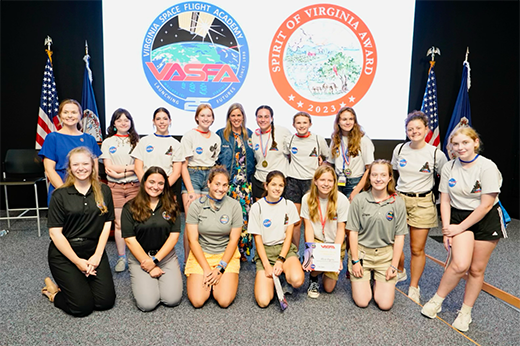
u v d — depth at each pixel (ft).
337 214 8.04
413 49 15.38
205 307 7.41
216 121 14.82
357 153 9.54
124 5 14.01
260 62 14.66
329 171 7.76
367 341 6.26
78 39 14.52
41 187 15.83
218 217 7.72
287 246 7.96
